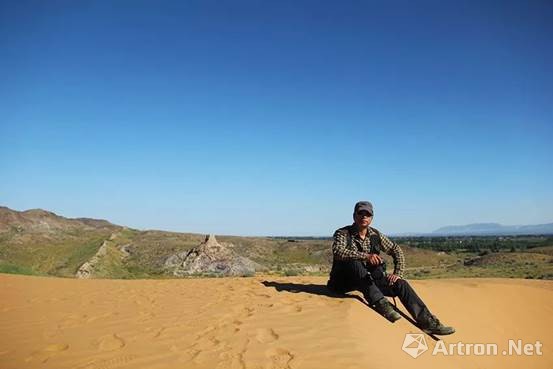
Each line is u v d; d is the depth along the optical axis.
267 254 101.81
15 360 4.96
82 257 79.62
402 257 7.26
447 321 7.59
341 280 7.82
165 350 5.25
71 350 5.31
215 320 6.66
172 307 7.85
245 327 6.13
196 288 10.33
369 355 5.04
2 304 8.18
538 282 11.59
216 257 84.19
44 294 9.41
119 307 7.94
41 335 5.98
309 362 4.74
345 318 6.28
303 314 6.68
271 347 5.22
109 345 5.50
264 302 7.87
